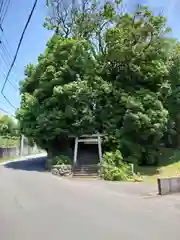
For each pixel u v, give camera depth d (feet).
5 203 36.11
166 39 86.07
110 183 61.77
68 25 100.01
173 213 30.99
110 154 75.00
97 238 21.29
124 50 82.28
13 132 180.96
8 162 119.85
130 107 77.20
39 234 22.34
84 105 82.74
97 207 34.30
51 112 84.38
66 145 94.58
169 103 88.74
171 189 46.19
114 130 81.61
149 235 22.35
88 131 82.89
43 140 96.78
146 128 77.25
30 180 61.46
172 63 87.20
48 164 85.92
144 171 77.15
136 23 83.87
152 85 85.51
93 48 91.76
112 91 82.58
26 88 101.50
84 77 86.22
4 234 22.39
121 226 25.14
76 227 24.58
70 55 87.45
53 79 86.94
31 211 31.37
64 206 34.42
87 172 76.69
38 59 96.63
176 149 95.76
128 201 39.11
